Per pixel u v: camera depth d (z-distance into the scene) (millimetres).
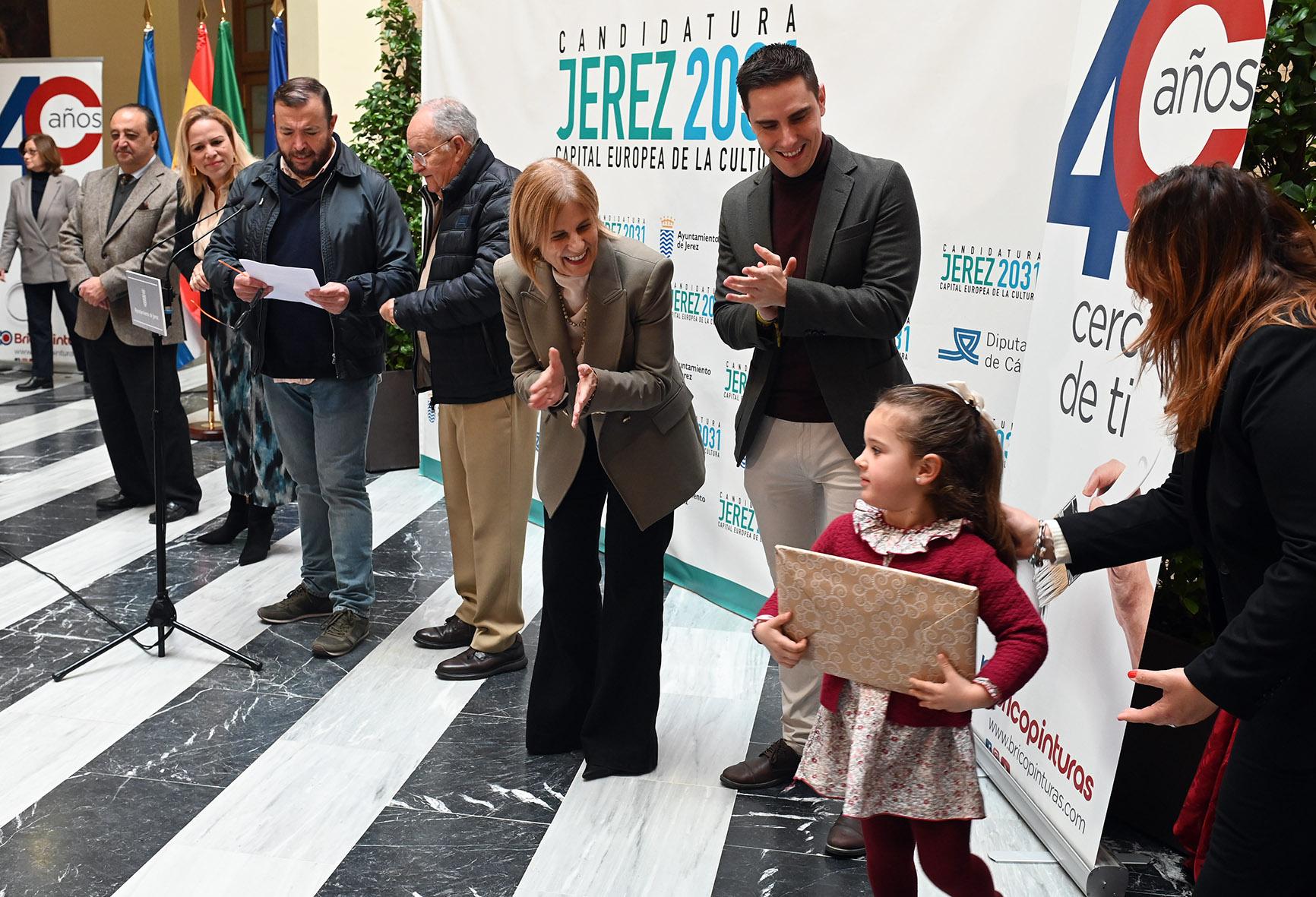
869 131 3244
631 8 4043
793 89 2346
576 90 4375
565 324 2668
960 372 3094
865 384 2514
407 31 5734
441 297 3131
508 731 3141
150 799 2740
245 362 4246
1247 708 1429
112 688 3340
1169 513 1812
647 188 4098
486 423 3299
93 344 4836
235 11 8945
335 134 3520
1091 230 2400
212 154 4348
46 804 2703
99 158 8125
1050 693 2537
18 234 7387
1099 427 2303
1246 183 1469
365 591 3709
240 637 3723
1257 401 1408
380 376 3625
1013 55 2873
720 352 3914
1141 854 2615
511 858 2520
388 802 2752
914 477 1795
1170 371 1571
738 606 3996
